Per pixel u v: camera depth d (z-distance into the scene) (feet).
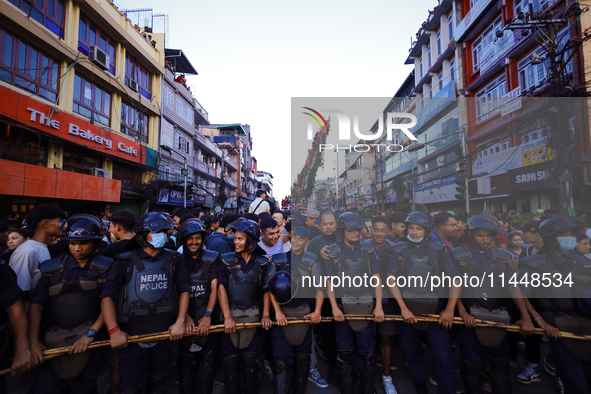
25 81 24.56
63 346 5.88
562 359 6.63
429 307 6.92
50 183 25.30
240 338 6.84
